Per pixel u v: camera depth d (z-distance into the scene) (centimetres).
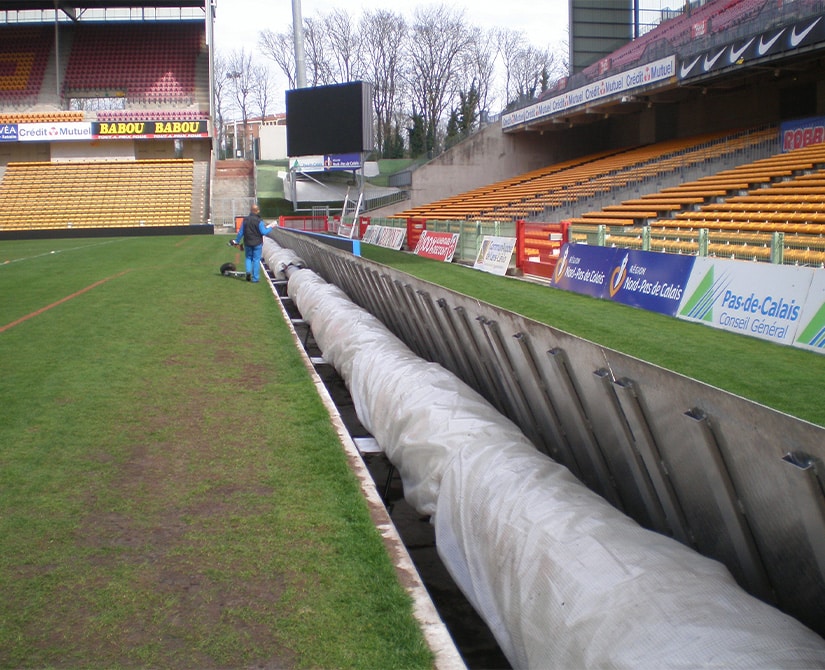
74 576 321
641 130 3366
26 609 295
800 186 1842
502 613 275
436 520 351
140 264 1877
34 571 325
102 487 420
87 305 1121
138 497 405
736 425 242
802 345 880
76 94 4506
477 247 1931
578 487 310
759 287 961
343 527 367
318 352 904
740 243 1098
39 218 3897
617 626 220
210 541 353
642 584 230
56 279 1497
